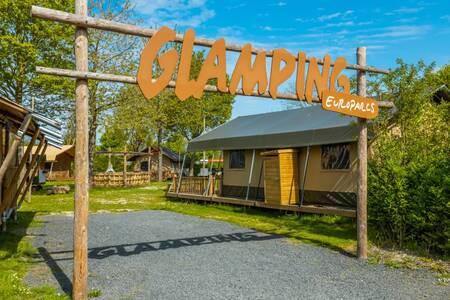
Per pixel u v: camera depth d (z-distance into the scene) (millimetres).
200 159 41438
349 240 8539
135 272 6043
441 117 9617
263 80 6176
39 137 9141
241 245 8148
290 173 13352
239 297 4906
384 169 8242
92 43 23062
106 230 10008
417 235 7578
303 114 15266
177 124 37469
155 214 13289
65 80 20484
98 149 44031
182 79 5480
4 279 5312
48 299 4598
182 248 7855
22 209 14008
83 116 4832
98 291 5012
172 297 4891
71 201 17000
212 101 36812
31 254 7125
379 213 8141
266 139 14039
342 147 12352
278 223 11211
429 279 5723
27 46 18797
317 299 4852
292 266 6441
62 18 4703
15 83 20016
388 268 6340
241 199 14500
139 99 24391
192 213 13492
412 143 9195
